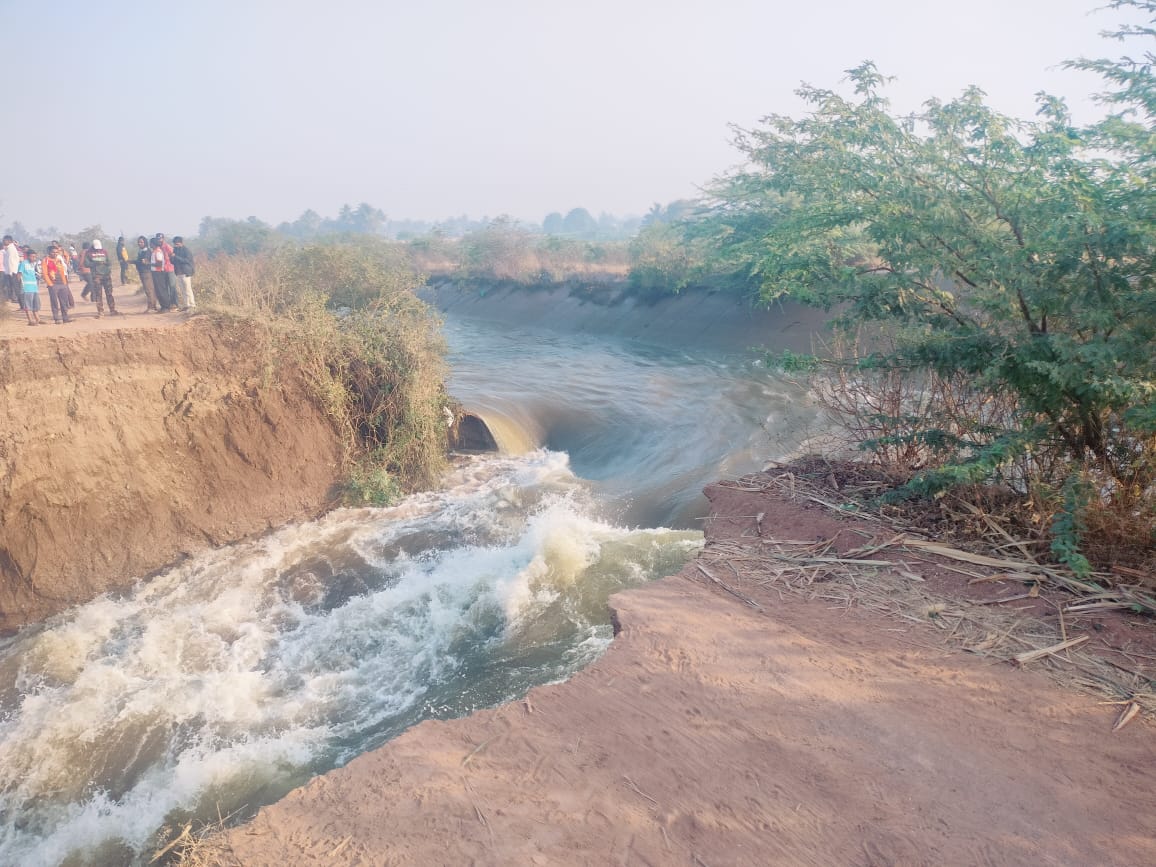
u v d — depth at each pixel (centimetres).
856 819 427
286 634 949
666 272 3288
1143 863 388
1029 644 584
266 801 646
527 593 934
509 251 4425
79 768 715
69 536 1107
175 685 838
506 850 415
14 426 1103
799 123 1027
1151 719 497
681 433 1719
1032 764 462
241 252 2458
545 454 1723
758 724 514
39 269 2000
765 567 746
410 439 1455
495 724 538
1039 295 699
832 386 1057
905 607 652
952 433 882
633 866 402
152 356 1270
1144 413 608
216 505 1256
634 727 520
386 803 461
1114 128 741
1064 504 718
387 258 3594
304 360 1405
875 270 945
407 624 927
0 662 926
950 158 834
